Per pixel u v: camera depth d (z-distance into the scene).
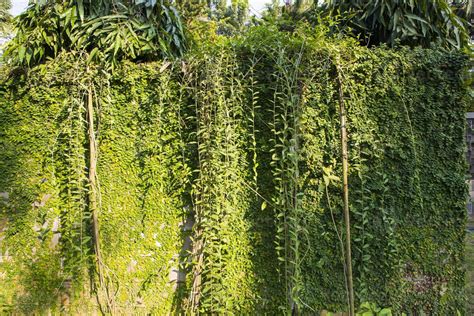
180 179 2.18
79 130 2.28
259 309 2.12
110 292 2.26
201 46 2.19
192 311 2.12
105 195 2.29
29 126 2.34
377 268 2.05
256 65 2.06
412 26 2.29
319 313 2.08
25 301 2.35
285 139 1.95
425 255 2.04
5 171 2.37
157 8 2.42
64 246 2.34
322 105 2.03
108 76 2.17
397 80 2.01
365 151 2.03
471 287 2.48
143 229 2.27
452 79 2.00
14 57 2.33
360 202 2.03
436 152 2.02
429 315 2.04
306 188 2.07
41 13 2.32
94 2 2.32
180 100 2.13
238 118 2.10
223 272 2.11
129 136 2.25
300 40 1.95
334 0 2.57
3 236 2.40
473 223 3.29
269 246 2.10
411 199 2.03
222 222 2.06
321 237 2.08
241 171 2.11
